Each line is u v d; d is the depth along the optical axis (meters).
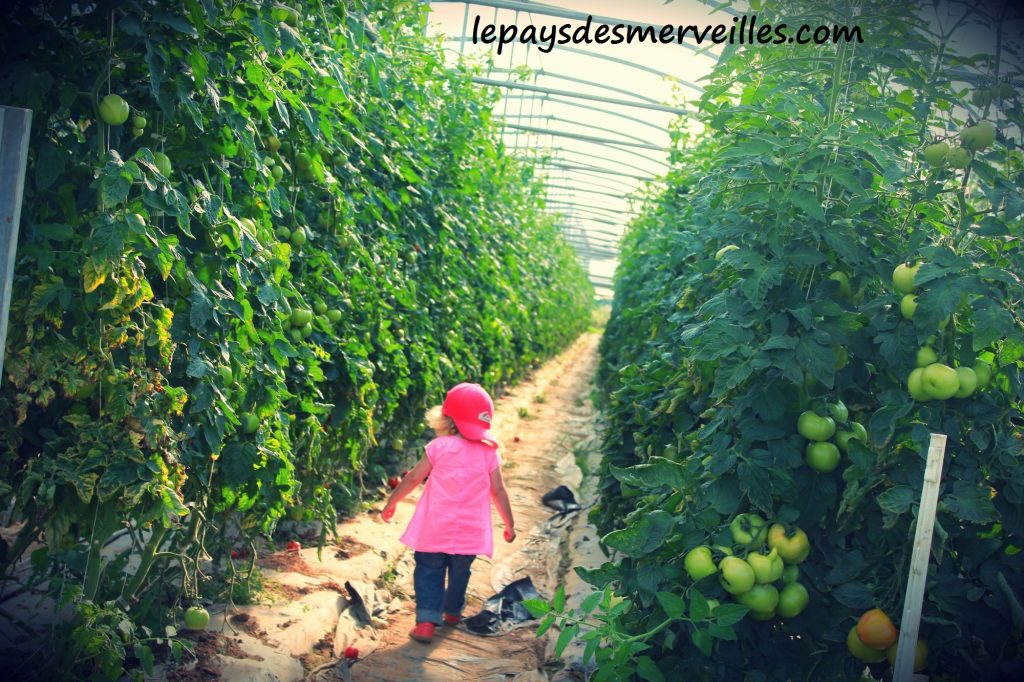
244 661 2.93
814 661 2.32
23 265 2.22
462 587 3.89
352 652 3.38
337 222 3.91
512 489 6.83
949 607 2.14
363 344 4.45
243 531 3.29
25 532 2.43
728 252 2.49
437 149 6.81
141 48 2.29
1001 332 2.11
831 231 2.41
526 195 13.93
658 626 2.28
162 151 2.49
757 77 3.33
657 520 2.35
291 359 3.43
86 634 2.33
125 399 2.23
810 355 2.26
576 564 4.70
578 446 8.99
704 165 4.14
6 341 2.16
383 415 5.21
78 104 2.27
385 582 4.26
